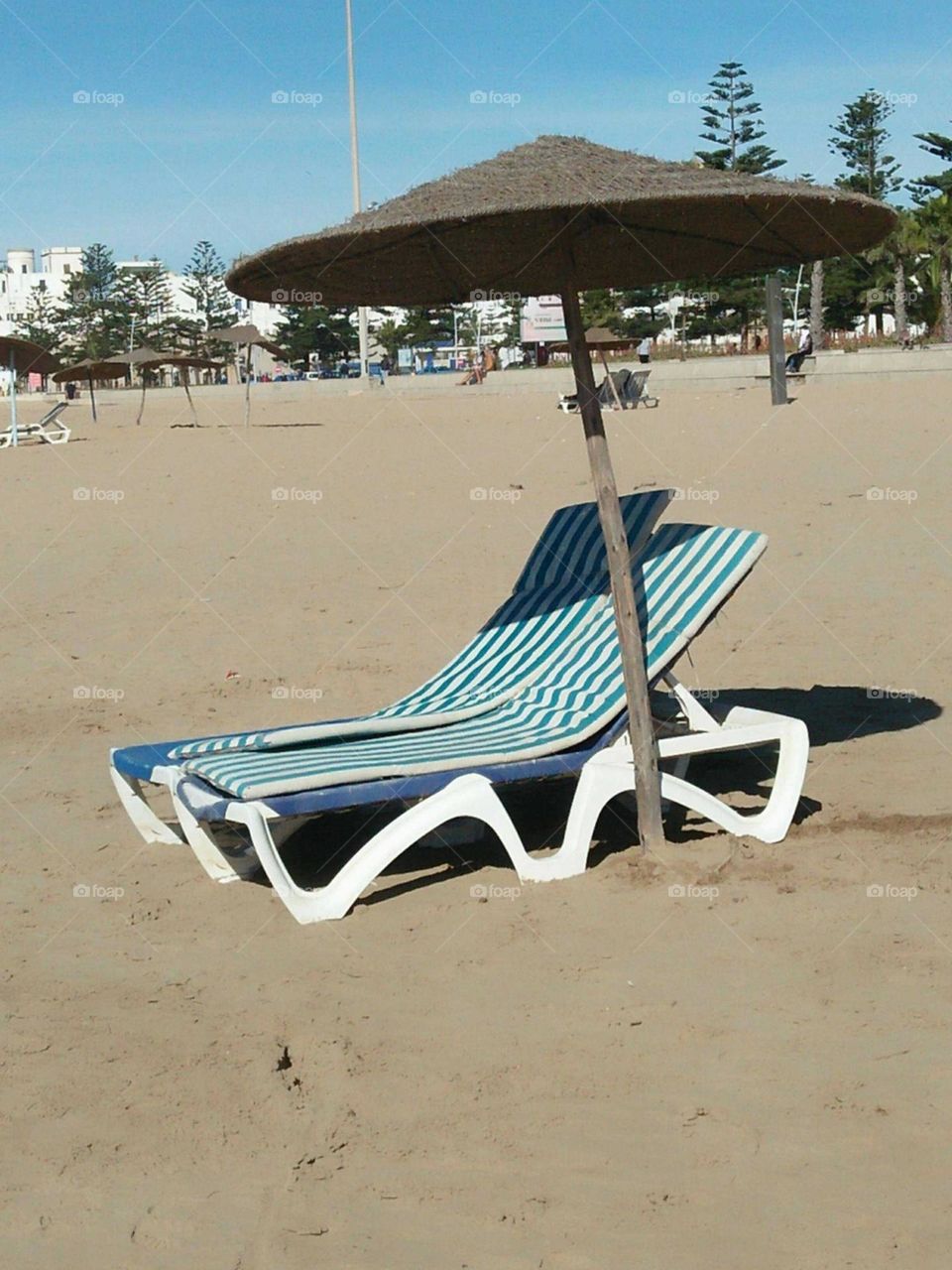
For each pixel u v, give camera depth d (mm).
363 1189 3449
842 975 4445
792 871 5312
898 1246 3141
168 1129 3730
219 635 10273
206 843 5562
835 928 4793
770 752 7168
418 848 5973
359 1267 3158
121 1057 4125
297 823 6020
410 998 4449
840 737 7223
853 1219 3240
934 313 38938
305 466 18922
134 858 5891
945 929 4754
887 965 4496
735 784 6621
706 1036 4105
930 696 7941
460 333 61438
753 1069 3908
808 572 11250
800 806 6141
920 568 11078
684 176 5203
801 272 46312
